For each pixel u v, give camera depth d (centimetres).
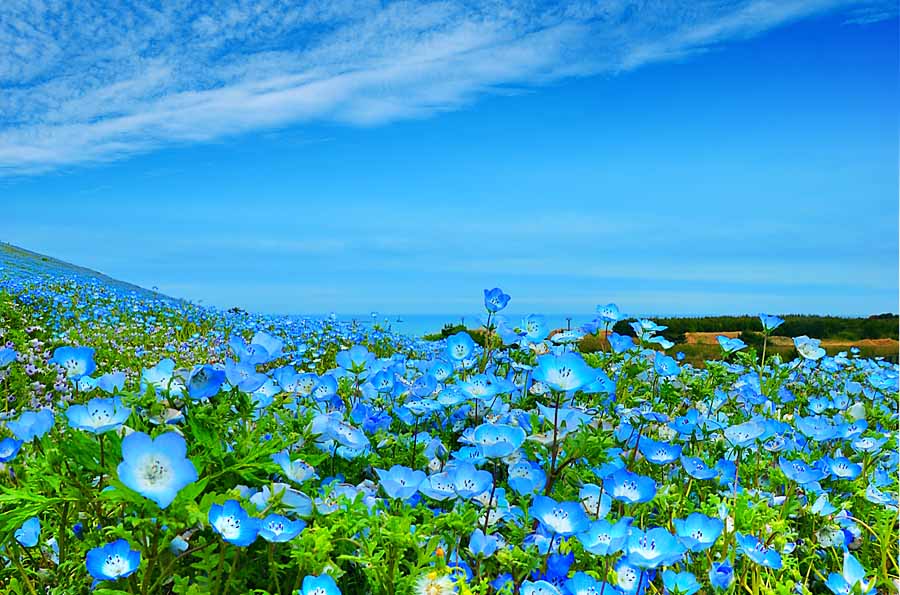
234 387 265
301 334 1334
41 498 232
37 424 287
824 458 414
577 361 296
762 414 580
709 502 340
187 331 1425
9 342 979
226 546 244
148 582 217
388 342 1324
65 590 246
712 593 274
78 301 1586
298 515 254
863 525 356
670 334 1118
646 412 412
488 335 555
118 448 238
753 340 1088
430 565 238
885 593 317
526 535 273
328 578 214
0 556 256
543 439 307
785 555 304
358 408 406
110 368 906
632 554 224
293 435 300
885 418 562
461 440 395
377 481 360
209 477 227
